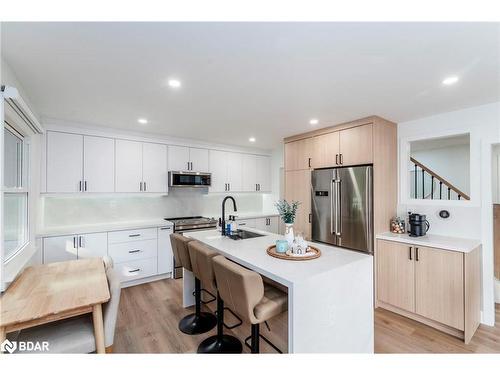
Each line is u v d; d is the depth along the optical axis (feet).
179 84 6.71
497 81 6.46
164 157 13.08
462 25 4.25
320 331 4.99
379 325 8.22
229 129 11.71
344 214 10.24
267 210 18.60
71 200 11.43
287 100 7.89
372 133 9.46
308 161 12.04
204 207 15.75
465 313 7.24
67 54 5.23
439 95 7.44
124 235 11.29
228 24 4.26
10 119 5.84
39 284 5.53
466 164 14.74
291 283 4.54
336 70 5.91
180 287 11.44
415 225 8.93
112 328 5.15
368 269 6.17
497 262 10.80
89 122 10.48
